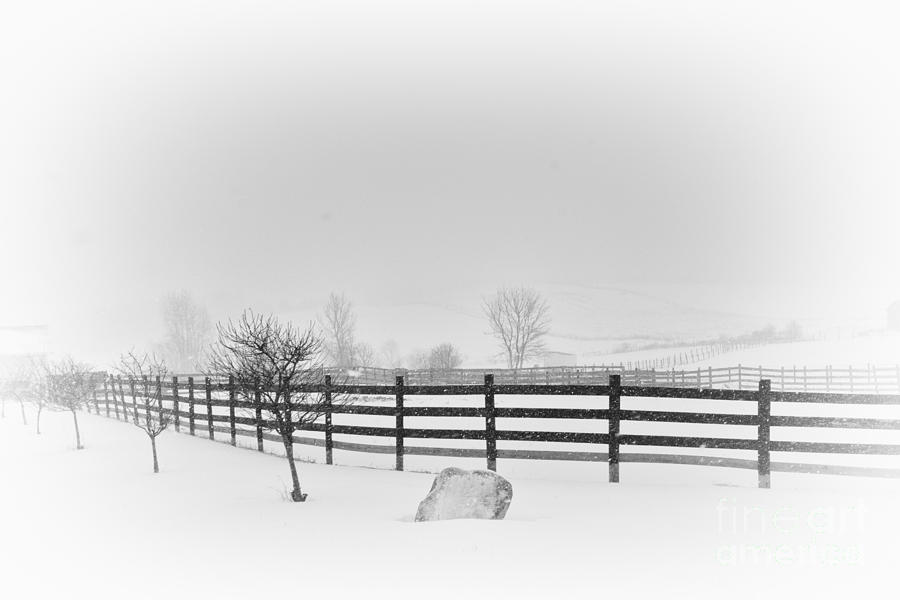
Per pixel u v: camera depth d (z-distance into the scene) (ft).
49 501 37.52
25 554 27.48
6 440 67.05
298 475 42.42
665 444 37.04
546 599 20.11
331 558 24.45
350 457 54.39
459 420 75.36
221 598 21.26
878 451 34.37
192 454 52.85
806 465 35.32
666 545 25.18
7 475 46.24
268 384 36.63
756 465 35.88
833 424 35.12
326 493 36.60
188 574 23.84
